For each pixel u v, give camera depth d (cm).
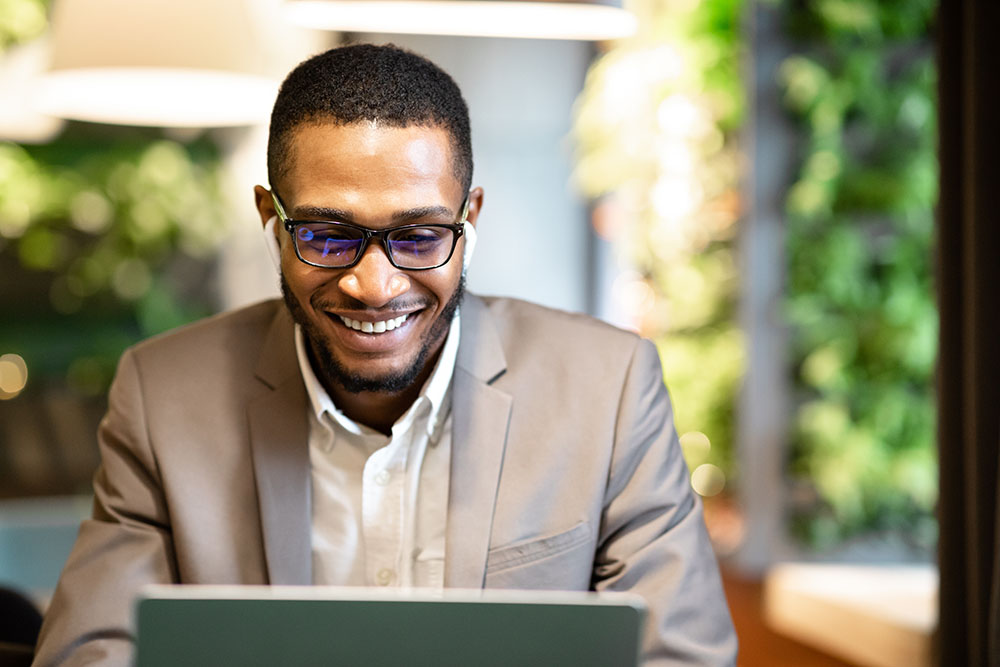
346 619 102
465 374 159
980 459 187
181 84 248
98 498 162
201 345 166
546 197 582
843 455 431
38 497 494
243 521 156
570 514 155
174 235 503
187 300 512
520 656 102
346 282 135
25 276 496
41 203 479
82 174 487
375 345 140
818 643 359
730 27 470
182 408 160
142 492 159
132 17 217
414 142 135
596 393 160
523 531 154
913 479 430
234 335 167
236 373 162
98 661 146
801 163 430
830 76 421
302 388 158
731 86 469
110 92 245
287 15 223
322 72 137
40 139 478
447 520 154
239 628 102
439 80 142
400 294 137
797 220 430
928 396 430
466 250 148
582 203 583
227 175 507
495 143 576
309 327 143
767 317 433
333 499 157
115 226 496
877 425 432
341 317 140
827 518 438
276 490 155
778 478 435
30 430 497
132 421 160
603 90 502
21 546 341
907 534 436
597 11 216
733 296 482
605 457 157
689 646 148
